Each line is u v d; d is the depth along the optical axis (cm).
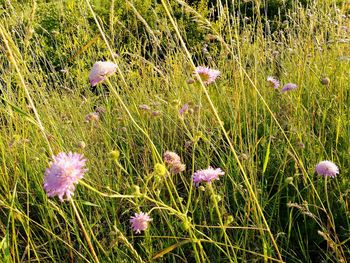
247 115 228
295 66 328
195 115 254
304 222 204
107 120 311
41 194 230
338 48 328
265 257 151
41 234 228
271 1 556
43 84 350
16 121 251
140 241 194
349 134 225
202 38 479
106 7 523
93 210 230
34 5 156
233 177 227
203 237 199
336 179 202
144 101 338
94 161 253
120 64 373
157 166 132
